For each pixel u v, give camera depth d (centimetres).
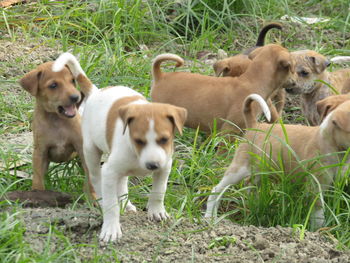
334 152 933
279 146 983
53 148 1023
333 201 955
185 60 1578
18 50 1534
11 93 1355
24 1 1734
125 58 1463
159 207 905
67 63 987
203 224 910
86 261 793
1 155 1062
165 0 1753
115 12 1639
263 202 969
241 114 1195
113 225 852
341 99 1017
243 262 808
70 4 1700
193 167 1097
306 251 845
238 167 1006
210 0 1750
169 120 800
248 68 1229
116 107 877
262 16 1739
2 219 855
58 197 979
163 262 805
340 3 1866
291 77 1243
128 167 835
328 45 1669
